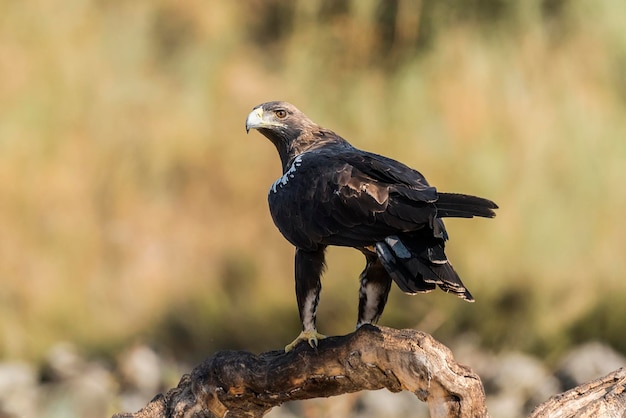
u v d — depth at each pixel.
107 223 15.26
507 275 14.03
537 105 15.08
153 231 15.16
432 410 5.91
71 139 15.76
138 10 17.02
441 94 15.23
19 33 16.45
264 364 6.46
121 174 15.51
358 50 15.98
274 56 16.56
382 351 5.99
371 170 6.82
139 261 15.00
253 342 14.23
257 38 16.80
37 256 14.88
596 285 14.13
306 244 7.00
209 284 14.73
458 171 14.50
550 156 14.70
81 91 16.08
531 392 12.85
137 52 16.59
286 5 16.73
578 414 6.07
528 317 13.96
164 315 14.62
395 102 15.34
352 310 13.75
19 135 15.56
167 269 14.93
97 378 13.30
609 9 15.67
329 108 15.66
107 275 14.91
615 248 14.35
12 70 16.12
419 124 15.02
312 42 16.20
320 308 13.83
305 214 6.94
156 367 13.53
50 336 14.45
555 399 6.21
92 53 16.58
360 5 16.09
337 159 7.10
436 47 15.69
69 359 13.88
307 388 6.39
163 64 16.64
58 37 16.52
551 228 14.21
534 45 15.56
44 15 16.64
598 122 15.01
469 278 13.99
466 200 6.53
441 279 6.12
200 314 14.50
